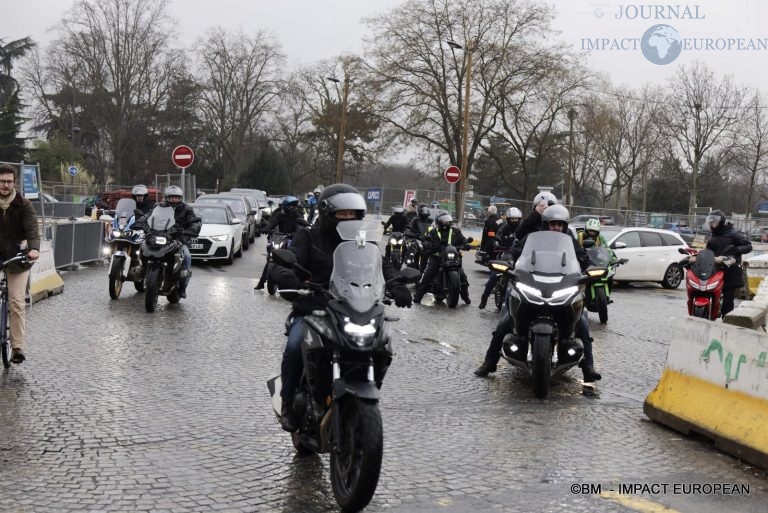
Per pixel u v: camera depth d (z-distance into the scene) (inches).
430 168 1946.4
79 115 2662.4
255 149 2785.4
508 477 201.0
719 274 454.6
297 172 2962.6
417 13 1745.8
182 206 485.7
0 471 192.2
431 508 178.2
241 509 173.8
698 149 2006.6
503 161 2212.1
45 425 231.1
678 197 2876.5
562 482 198.8
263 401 267.4
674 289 782.5
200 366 317.4
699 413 242.8
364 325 171.8
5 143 2507.4
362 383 173.2
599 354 389.1
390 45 1776.6
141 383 286.0
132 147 2613.2
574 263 305.9
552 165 2810.0
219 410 254.1
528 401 283.9
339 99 2143.2
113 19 2308.1
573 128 2112.5
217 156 2908.5
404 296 191.6
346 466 176.9
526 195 1911.9
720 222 469.4
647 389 313.4
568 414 267.3
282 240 564.1
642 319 533.3
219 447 216.7
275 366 323.3
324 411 184.7
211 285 603.5
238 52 2512.3
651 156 2546.8
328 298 185.9
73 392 269.6
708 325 249.6
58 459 202.5
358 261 183.2
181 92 2583.7
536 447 227.8
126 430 229.1
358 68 1831.9
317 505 177.8
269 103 2561.5
